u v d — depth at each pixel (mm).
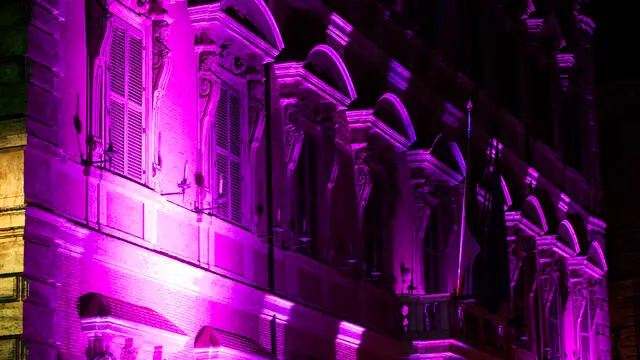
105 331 20922
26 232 19844
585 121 47781
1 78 20250
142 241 22594
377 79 32719
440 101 36031
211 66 24984
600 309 46812
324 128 29594
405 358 32406
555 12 46062
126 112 22594
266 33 26953
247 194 26250
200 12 24875
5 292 19703
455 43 37688
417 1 35531
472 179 33719
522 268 40125
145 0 23406
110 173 21781
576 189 46469
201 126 24812
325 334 28906
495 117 39844
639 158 49844
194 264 24062
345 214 30516
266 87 27453
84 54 21609
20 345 19531
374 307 31516
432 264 34406
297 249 28109
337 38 30828
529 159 41750
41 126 20328
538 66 44344
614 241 49875
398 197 32875
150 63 23406
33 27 20438
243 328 25688
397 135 32594
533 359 39906
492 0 40719
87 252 21078
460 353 32750
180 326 23516
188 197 24234
